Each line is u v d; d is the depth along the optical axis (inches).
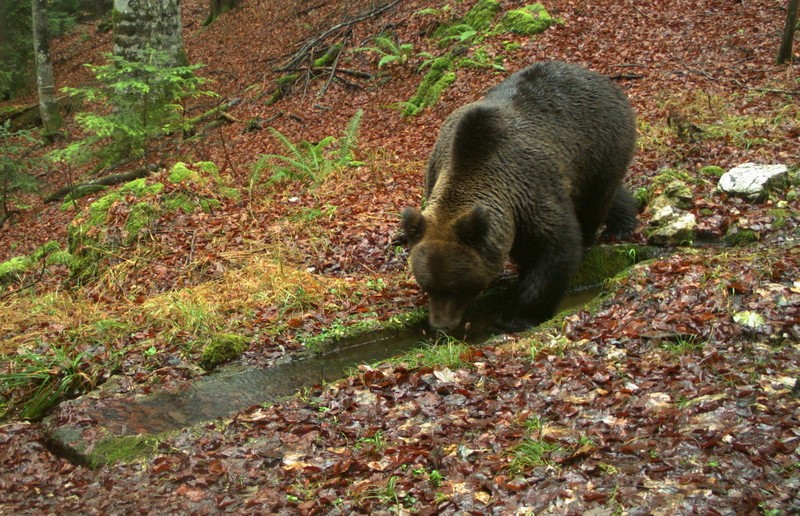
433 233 247.3
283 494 181.3
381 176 470.0
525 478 170.4
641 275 278.7
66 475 211.0
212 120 804.6
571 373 219.0
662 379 206.7
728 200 348.2
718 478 157.9
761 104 482.6
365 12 915.4
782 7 647.1
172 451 213.3
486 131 256.5
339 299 314.3
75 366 274.2
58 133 927.0
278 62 927.0
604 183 306.8
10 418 258.8
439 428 199.6
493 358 242.7
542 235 268.5
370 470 186.4
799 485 152.9
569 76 298.0
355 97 745.0
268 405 236.7
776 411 179.0
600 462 172.2
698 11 678.5
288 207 422.0
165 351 281.1
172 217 400.8
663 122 475.5
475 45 702.5
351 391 233.5
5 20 1055.0
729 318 233.3
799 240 298.8
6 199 684.1
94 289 350.9
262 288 323.3
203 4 1432.1
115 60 560.4
